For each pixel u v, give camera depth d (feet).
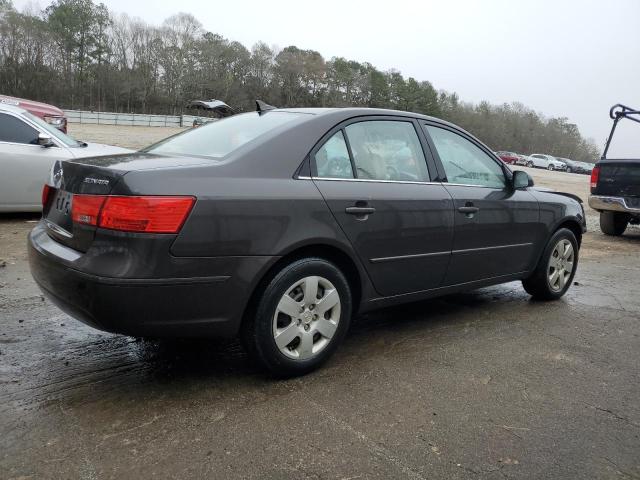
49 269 9.32
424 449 8.31
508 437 8.78
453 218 12.73
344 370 10.98
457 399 9.99
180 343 11.97
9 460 7.54
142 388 9.79
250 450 8.04
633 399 10.34
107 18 289.94
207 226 8.86
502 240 14.30
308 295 10.21
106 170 8.87
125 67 296.92
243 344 9.99
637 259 26.03
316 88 333.21
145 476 7.34
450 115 347.15
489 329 14.01
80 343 11.68
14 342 11.57
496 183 14.67
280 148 10.22
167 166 9.12
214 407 9.22
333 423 8.91
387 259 11.47
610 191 31.99
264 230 9.43
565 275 17.10
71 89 272.51
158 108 293.64
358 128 11.62
